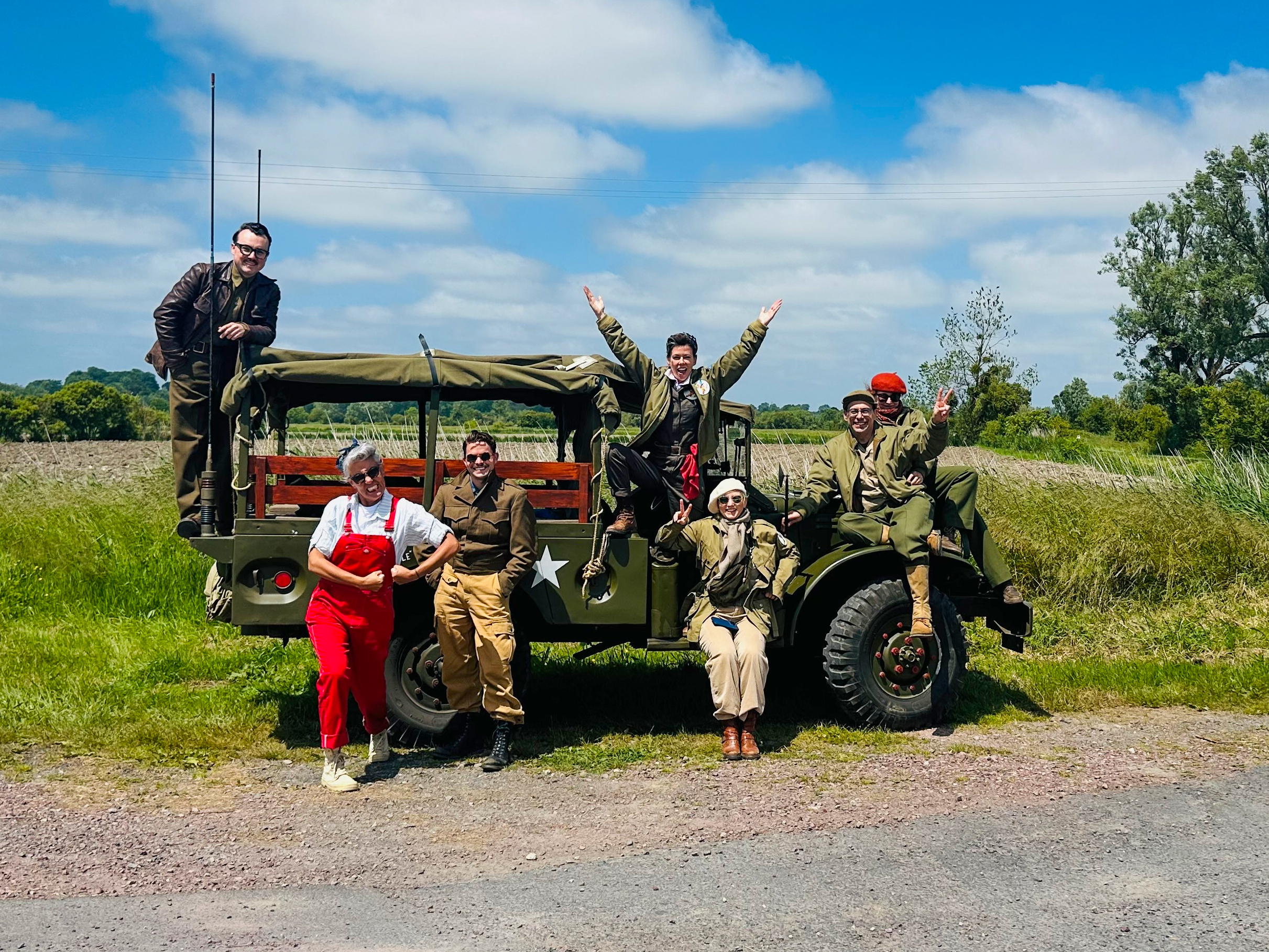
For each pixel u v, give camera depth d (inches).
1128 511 450.3
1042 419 1630.2
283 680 305.0
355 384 246.2
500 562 237.0
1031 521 446.6
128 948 148.6
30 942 150.0
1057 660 345.4
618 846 189.0
